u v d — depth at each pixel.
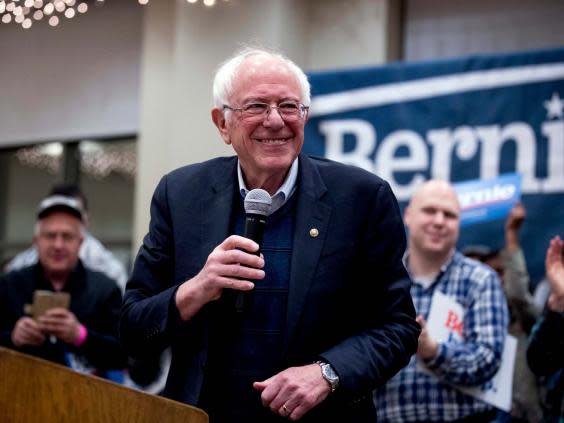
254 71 2.49
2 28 7.16
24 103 7.04
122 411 2.12
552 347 3.82
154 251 2.58
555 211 4.51
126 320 2.48
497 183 4.62
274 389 2.29
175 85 5.95
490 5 5.63
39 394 2.14
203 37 5.89
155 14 6.30
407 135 4.79
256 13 5.77
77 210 4.48
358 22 5.79
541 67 4.61
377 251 2.49
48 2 5.46
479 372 3.90
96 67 6.77
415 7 5.85
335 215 2.50
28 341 4.11
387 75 4.86
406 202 4.77
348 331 2.49
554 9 5.45
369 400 2.51
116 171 6.65
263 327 2.44
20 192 7.04
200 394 2.41
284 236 2.51
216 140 5.80
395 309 2.47
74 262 4.46
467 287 4.07
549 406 3.96
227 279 2.29
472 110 4.70
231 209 2.54
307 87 2.54
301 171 2.55
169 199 2.60
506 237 4.56
